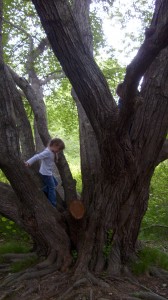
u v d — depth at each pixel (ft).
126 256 19.61
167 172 43.37
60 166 20.97
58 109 49.11
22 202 19.30
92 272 18.44
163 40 12.57
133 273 19.17
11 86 22.49
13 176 18.48
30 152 22.20
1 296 17.40
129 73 13.76
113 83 40.19
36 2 15.33
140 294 17.07
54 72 40.04
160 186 40.65
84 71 16.02
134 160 17.63
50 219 19.39
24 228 20.11
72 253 19.47
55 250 19.44
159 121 17.84
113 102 16.38
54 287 17.60
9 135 18.26
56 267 18.99
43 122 22.66
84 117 21.35
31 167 21.30
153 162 18.38
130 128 17.94
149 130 17.83
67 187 20.71
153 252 20.90
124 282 18.10
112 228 18.97
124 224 19.12
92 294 16.81
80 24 20.53
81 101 16.60
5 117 18.22
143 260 19.88
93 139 20.53
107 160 17.44
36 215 19.31
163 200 36.91
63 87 43.62
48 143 21.02
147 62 13.29
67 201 20.44
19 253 21.68
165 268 20.03
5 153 18.13
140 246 21.11
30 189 18.99
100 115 16.17
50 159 20.34
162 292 17.87
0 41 18.76
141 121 17.81
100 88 16.16
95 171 19.76
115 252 19.04
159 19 17.07
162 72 17.74
